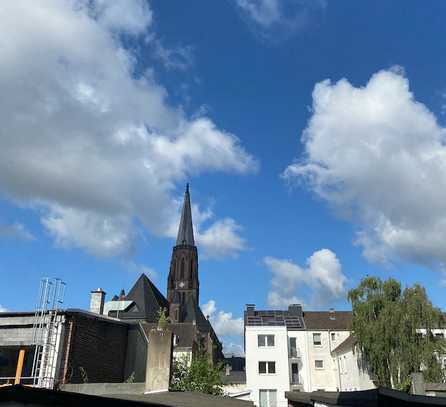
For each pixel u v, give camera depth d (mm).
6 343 15344
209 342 60156
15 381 13680
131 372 18203
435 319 34094
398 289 38250
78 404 6820
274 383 50344
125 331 18703
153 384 13578
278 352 51594
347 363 47125
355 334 38938
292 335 54781
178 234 108750
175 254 105000
